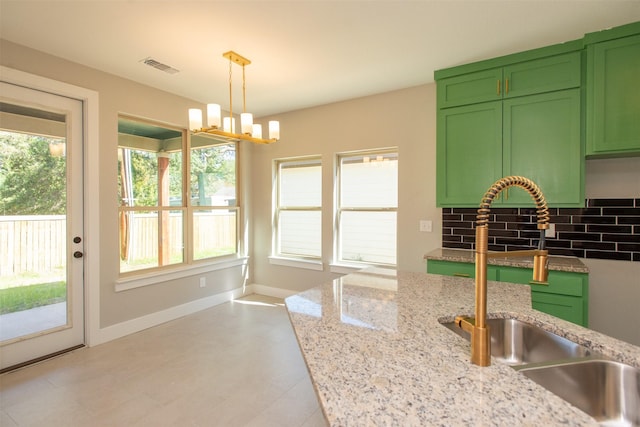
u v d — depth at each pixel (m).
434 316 1.29
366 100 3.69
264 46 2.52
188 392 2.19
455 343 1.03
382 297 1.56
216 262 4.07
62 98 2.75
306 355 0.95
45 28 2.25
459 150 2.88
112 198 3.04
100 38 2.39
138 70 2.95
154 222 3.47
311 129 4.09
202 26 2.24
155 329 3.30
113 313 3.05
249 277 4.59
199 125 2.38
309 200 4.27
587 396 0.97
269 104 3.97
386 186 3.72
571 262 2.48
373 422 0.65
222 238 4.25
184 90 3.47
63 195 2.77
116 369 2.49
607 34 2.26
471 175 2.83
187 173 3.78
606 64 2.27
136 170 3.31
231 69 2.91
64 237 2.78
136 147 3.30
